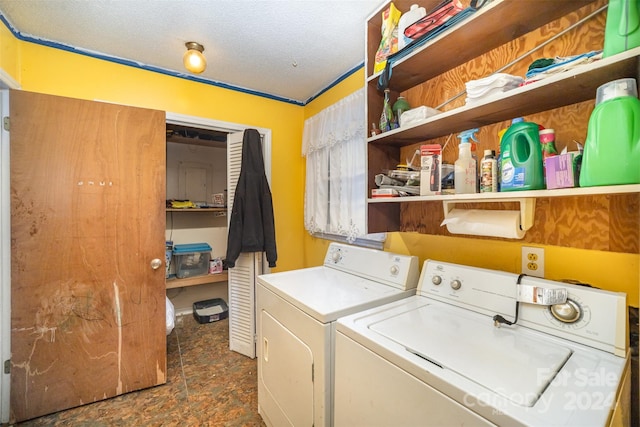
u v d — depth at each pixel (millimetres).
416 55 1296
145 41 1773
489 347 843
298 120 2740
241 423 1570
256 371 2086
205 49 1858
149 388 1880
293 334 1282
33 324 1601
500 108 1062
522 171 941
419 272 1471
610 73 790
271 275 1703
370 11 1499
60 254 1652
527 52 1132
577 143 927
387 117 1478
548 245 1088
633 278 892
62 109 1647
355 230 1940
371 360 888
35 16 1537
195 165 3244
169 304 2309
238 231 2223
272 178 2586
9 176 1554
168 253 2781
